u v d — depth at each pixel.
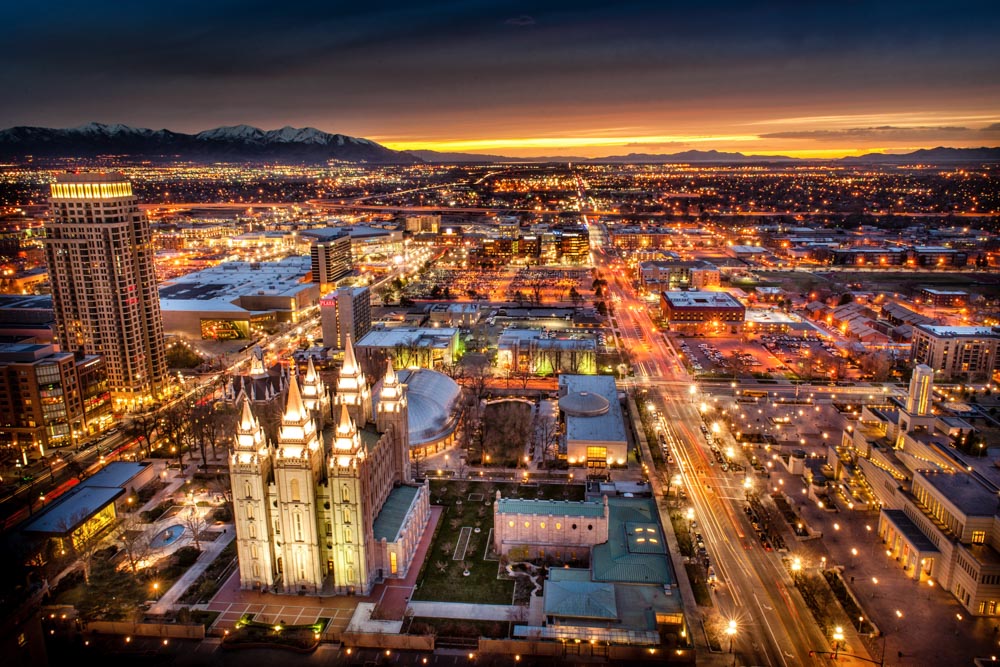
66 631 135.88
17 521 177.38
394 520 156.38
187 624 135.38
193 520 177.12
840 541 165.62
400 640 131.00
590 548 157.25
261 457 143.88
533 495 188.88
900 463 178.75
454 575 153.00
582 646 128.00
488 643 129.12
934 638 131.88
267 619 139.00
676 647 127.75
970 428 180.38
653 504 173.25
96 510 170.25
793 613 139.50
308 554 145.88
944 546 146.88
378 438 169.12
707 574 150.62
